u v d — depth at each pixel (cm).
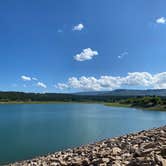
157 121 8488
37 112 14212
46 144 4066
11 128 6519
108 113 13238
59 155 1750
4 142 4275
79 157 1383
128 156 1085
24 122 8256
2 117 10500
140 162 909
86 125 7194
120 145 1529
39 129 6256
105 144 1781
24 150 3553
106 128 6425
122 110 16425
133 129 6197
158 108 16850
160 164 853
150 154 976
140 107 19400
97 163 1079
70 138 4719
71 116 10994
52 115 11700
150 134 1780
